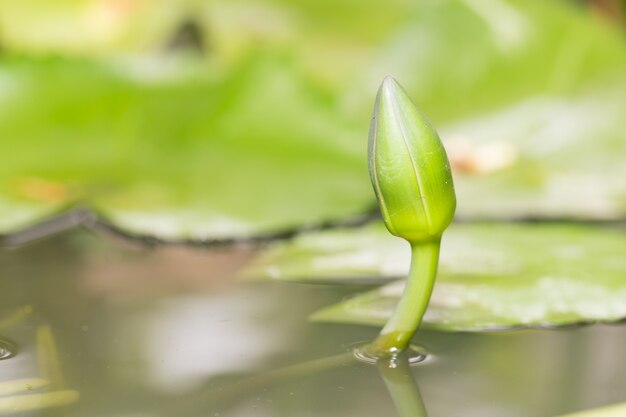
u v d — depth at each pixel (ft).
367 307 3.14
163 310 3.14
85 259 3.41
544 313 3.11
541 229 3.61
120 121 4.28
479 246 3.47
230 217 3.61
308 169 4.02
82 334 3.02
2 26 5.02
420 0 5.15
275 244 3.52
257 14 5.25
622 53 4.63
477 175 4.17
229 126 4.31
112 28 5.14
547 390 2.84
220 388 2.84
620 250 3.45
